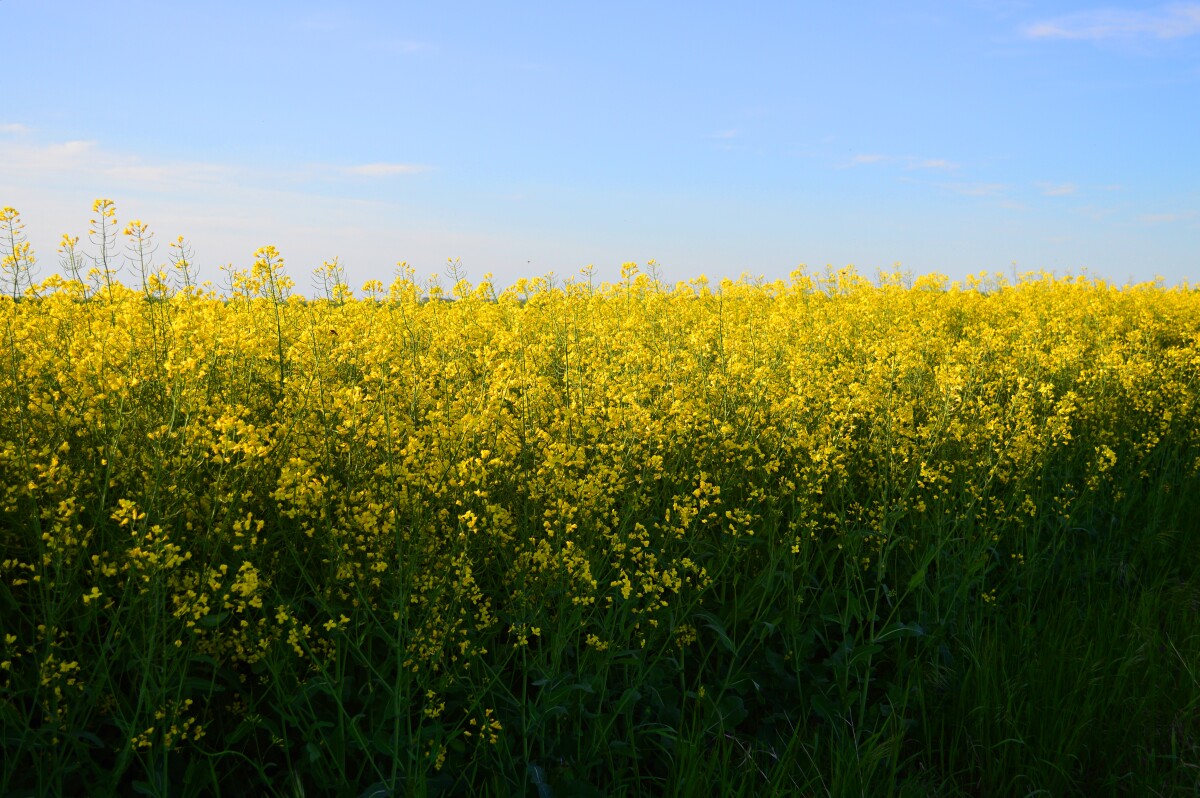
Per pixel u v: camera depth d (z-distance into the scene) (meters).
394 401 5.80
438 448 4.42
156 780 2.96
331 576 3.66
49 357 5.05
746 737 4.14
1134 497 6.62
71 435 4.39
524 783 3.37
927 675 4.61
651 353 8.12
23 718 3.07
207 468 4.20
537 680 3.57
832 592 4.81
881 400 6.18
